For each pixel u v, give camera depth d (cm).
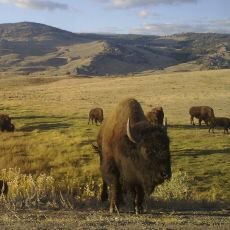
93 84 12800
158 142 1245
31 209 1423
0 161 3294
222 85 10875
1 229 980
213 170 3231
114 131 1430
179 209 1616
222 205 1795
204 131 5253
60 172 2973
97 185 2447
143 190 1380
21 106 8169
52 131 5134
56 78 17512
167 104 8169
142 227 1053
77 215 1323
